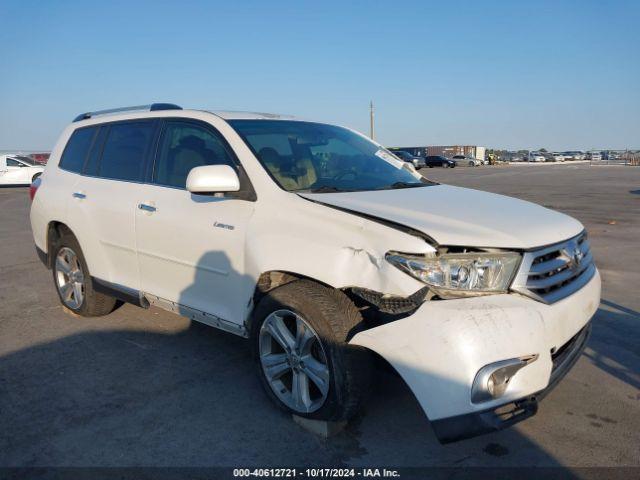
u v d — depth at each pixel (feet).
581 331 10.47
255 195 11.39
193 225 12.22
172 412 11.27
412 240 9.04
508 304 8.74
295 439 10.27
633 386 12.44
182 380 12.71
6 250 28.78
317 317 9.75
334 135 14.48
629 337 15.34
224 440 10.25
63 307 18.02
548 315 9.00
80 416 11.12
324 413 9.97
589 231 34.19
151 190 13.67
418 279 8.82
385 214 9.79
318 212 10.30
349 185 12.26
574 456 9.77
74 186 16.20
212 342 15.05
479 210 10.48
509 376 8.59
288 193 11.02
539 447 10.06
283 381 11.10
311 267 9.87
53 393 12.11
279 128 13.38
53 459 9.67
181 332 15.80
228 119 12.95
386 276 9.02
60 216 16.37
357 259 9.41
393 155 15.12
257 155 11.84
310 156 12.83
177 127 13.80
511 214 10.46
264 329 10.87
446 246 8.94
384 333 8.95
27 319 17.01
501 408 8.71
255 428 10.66
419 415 11.09
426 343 8.54
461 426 8.44
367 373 9.78
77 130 17.51
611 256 26.37
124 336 15.51
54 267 17.56
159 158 13.88
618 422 10.91
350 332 9.64
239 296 11.42
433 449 9.98
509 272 8.97
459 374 8.35
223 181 10.93
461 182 84.07
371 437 10.34
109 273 15.17
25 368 13.41
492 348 8.41
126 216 14.03
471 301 8.71
